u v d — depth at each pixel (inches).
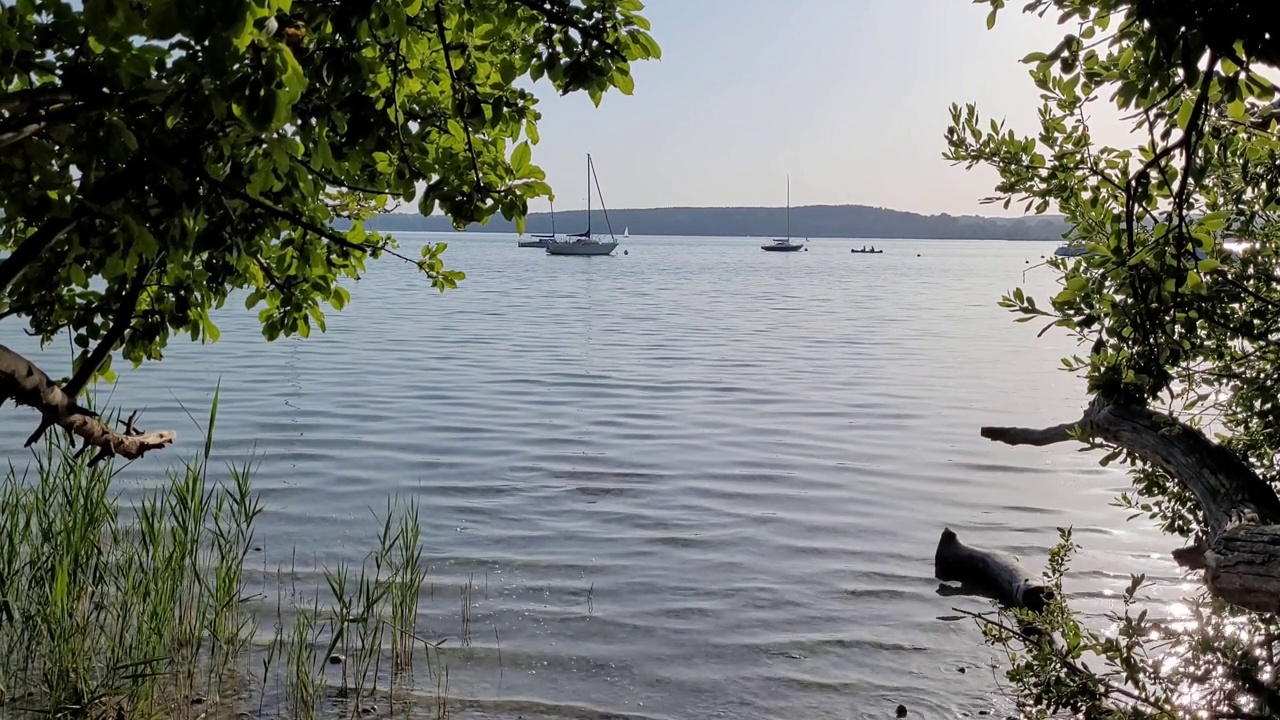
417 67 120.3
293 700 263.0
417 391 829.8
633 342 1273.4
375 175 125.9
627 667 297.4
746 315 1782.7
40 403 96.6
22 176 89.7
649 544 417.1
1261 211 152.6
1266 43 89.7
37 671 266.5
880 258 6565.0
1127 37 103.3
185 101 82.7
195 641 280.5
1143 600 347.3
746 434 668.1
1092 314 134.3
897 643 316.8
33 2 89.4
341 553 390.3
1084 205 152.3
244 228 107.1
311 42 98.4
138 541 358.3
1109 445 167.8
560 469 553.0
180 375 885.8
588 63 115.0
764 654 308.3
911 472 556.7
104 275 112.8
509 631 321.1
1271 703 132.3
